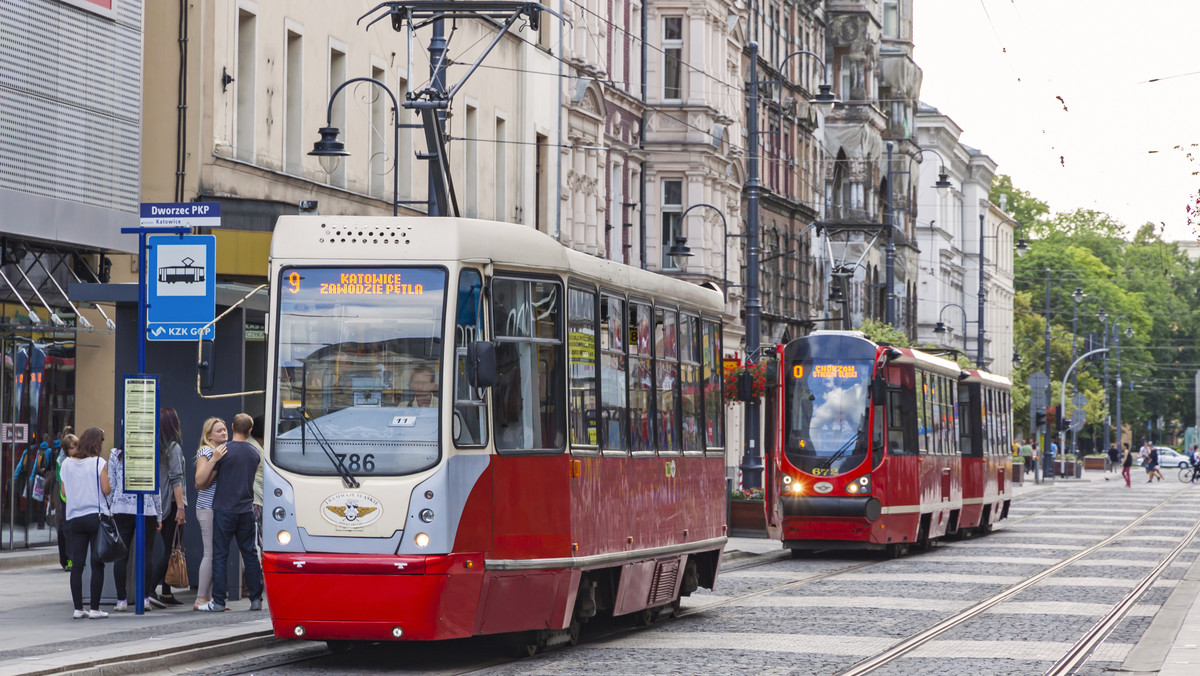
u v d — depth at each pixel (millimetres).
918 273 142000
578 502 22391
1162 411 195625
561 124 63938
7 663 18172
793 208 97375
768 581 35188
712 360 29359
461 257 20609
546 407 21875
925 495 45594
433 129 32656
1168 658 21984
